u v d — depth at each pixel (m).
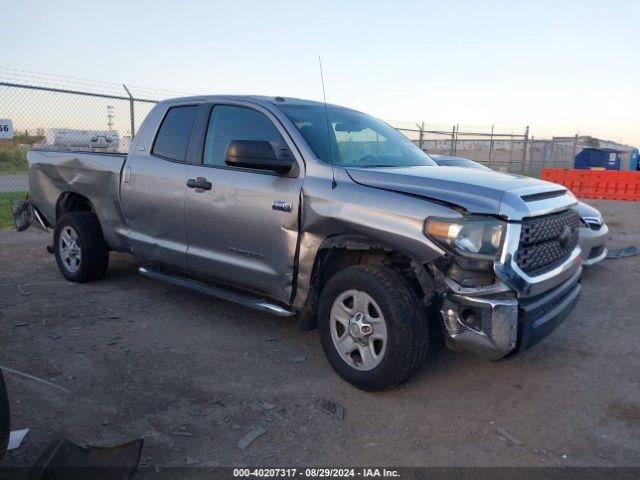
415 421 3.28
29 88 10.54
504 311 3.15
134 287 5.84
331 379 3.80
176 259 4.84
